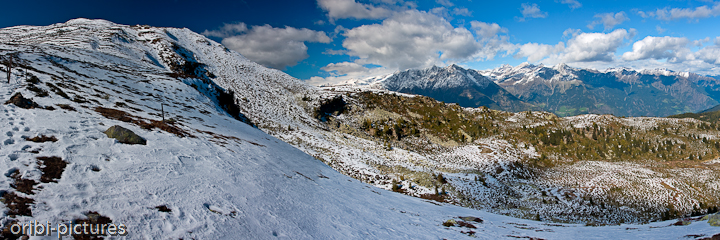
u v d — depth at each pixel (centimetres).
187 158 1712
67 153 1280
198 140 2320
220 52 15175
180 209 1073
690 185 8819
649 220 6950
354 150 7075
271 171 2186
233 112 6925
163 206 1056
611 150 13025
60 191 964
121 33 11175
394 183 5466
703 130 14488
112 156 1402
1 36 11175
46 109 1941
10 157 1109
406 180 5881
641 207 7575
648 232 1434
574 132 14438
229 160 2016
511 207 6044
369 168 6003
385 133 11256
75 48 6919
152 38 12456
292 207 1543
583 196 7994
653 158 12425
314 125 9600
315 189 2191
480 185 6769
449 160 10350
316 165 3653
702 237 1040
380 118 12538
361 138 9525
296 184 2109
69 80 3278
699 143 13312
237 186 1537
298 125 8744
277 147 3797
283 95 11712
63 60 4622
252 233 1080
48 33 11150
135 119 2419
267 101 10319
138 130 2034
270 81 13162
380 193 3303
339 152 6556
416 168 7006
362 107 13100
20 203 851
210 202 1216
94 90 3206
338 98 12456
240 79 11825
